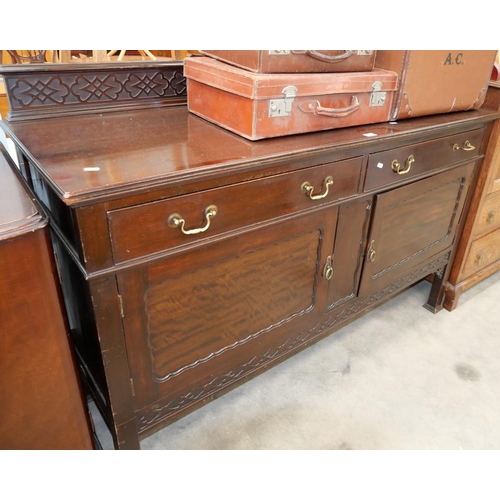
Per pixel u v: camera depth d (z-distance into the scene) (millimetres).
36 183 950
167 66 1232
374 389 1377
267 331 1125
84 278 744
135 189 698
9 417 775
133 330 840
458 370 1466
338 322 1331
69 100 1115
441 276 1679
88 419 901
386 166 1125
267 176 883
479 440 1219
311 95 981
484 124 1370
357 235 1190
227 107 1012
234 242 914
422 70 1131
